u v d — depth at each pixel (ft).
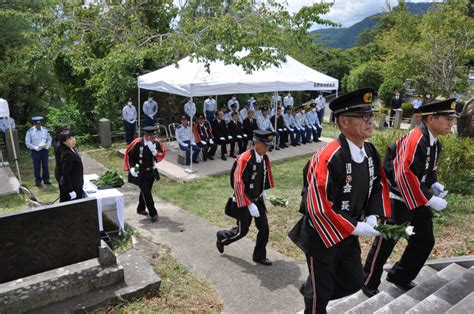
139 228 20.97
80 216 13.14
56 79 50.49
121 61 36.76
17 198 26.37
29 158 39.99
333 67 114.01
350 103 8.76
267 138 15.37
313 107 47.21
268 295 14.30
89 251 13.53
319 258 9.30
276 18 36.40
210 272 15.96
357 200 9.35
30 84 49.44
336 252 9.30
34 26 45.75
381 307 11.43
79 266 13.82
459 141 23.36
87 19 44.55
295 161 37.76
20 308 12.00
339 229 8.83
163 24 49.98
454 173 22.74
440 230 17.93
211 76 33.06
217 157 38.27
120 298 12.84
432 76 54.49
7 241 11.96
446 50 50.80
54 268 12.91
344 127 9.01
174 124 42.65
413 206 11.25
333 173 8.82
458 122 28.43
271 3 37.55
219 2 44.16
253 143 15.83
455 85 53.36
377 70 83.41
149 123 44.62
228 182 30.04
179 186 29.12
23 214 12.11
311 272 9.52
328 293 9.48
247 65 32.78
